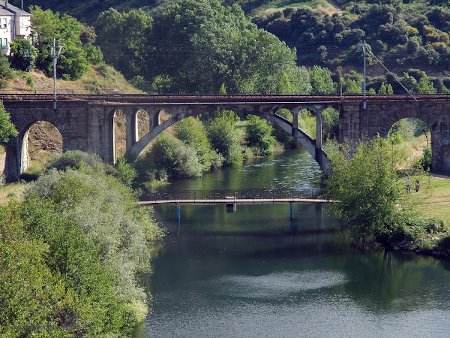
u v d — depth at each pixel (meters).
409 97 119.69
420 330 71.75
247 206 114.25
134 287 74.56
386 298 78.88
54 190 80.50
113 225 76.25
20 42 139.62
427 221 95.31
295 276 84.88
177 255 91.06
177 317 73.69
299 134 121.25
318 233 99.69
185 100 120.94
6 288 53.22
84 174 87.56
